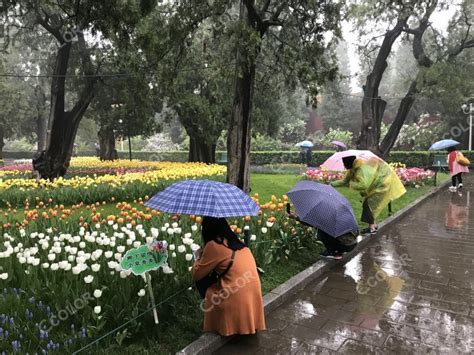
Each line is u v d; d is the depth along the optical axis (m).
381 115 18.38
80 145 49.12
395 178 7.52
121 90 18.41
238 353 3.67
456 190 15.05
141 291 3.74
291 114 40.69
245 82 8.38
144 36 9.21
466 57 19.02
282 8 8.49
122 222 5.80
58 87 13.91
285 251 5.91
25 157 47.16
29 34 18.98
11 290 3.99
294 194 5.67
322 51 9.02
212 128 19.80
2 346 3.17
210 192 3.74
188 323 3.94
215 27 8.75
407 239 7.83
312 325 4.23
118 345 3.42
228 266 3.70
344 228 5.38
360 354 3.66
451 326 4.20
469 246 7.30
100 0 8.75
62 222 6.02
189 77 18.36
